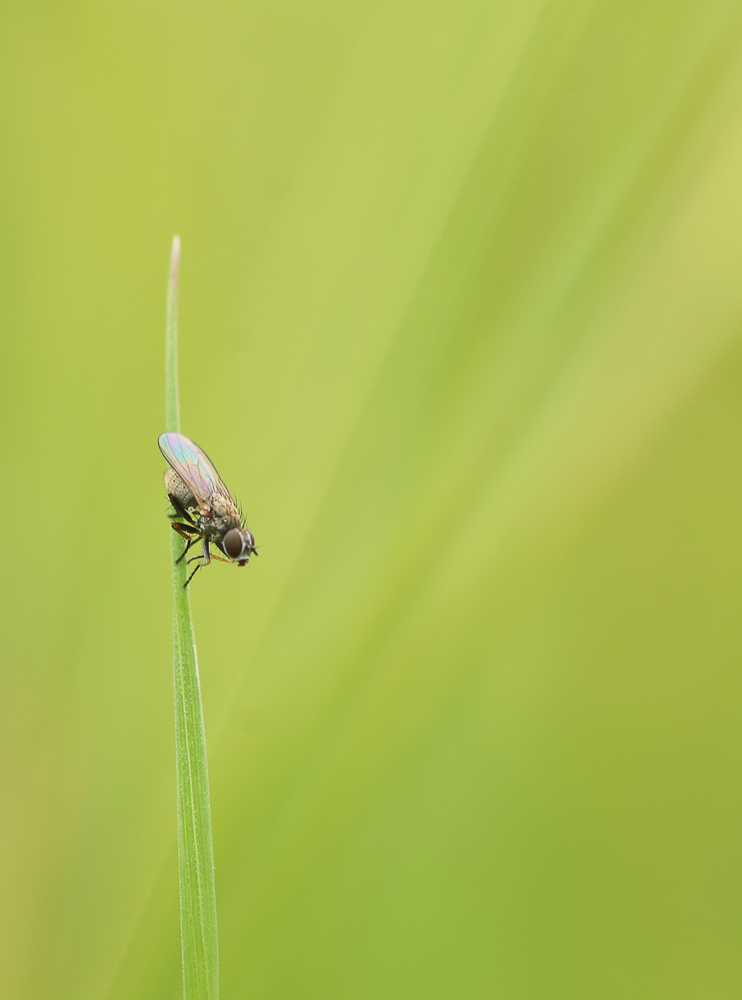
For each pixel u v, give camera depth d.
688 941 0.14
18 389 0.13
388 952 0.13
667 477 0.14
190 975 0.12
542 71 0.13
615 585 0.14
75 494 0.13
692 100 0.13
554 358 0.13
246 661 0.13
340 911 0.13
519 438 0.13
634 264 0.13
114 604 0.13
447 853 0.14
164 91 0.14
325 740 0.13
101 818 0.13
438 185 0.13
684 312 0.13
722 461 0.14
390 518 0.13
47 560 0.13
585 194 0.13
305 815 0.13
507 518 0.13
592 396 0.13
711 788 0.14
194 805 0.12
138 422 0.13
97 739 0.13
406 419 0.13
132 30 0.14
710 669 0.14
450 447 0.13
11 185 0.13
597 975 0.14
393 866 0.13
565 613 0.14
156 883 0.13
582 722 0.14
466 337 0.13
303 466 0.13
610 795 0.14
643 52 0.13
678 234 0.13
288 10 0.13
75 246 0.14
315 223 0.13
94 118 0.14
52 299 0.13
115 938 0.13
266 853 0.13
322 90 0.13
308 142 0.13
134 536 0.13
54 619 0.13
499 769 0.14
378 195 0.13
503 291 0.13
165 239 0.14
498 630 0.13
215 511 0.13
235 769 0.13
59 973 0.13
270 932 0.13
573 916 0.14
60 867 0.13
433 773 0.14
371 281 0.13
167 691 0.13
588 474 0.13
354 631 0.13
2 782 0.13
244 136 0.14
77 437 0.13
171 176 0.14
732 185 0.13
